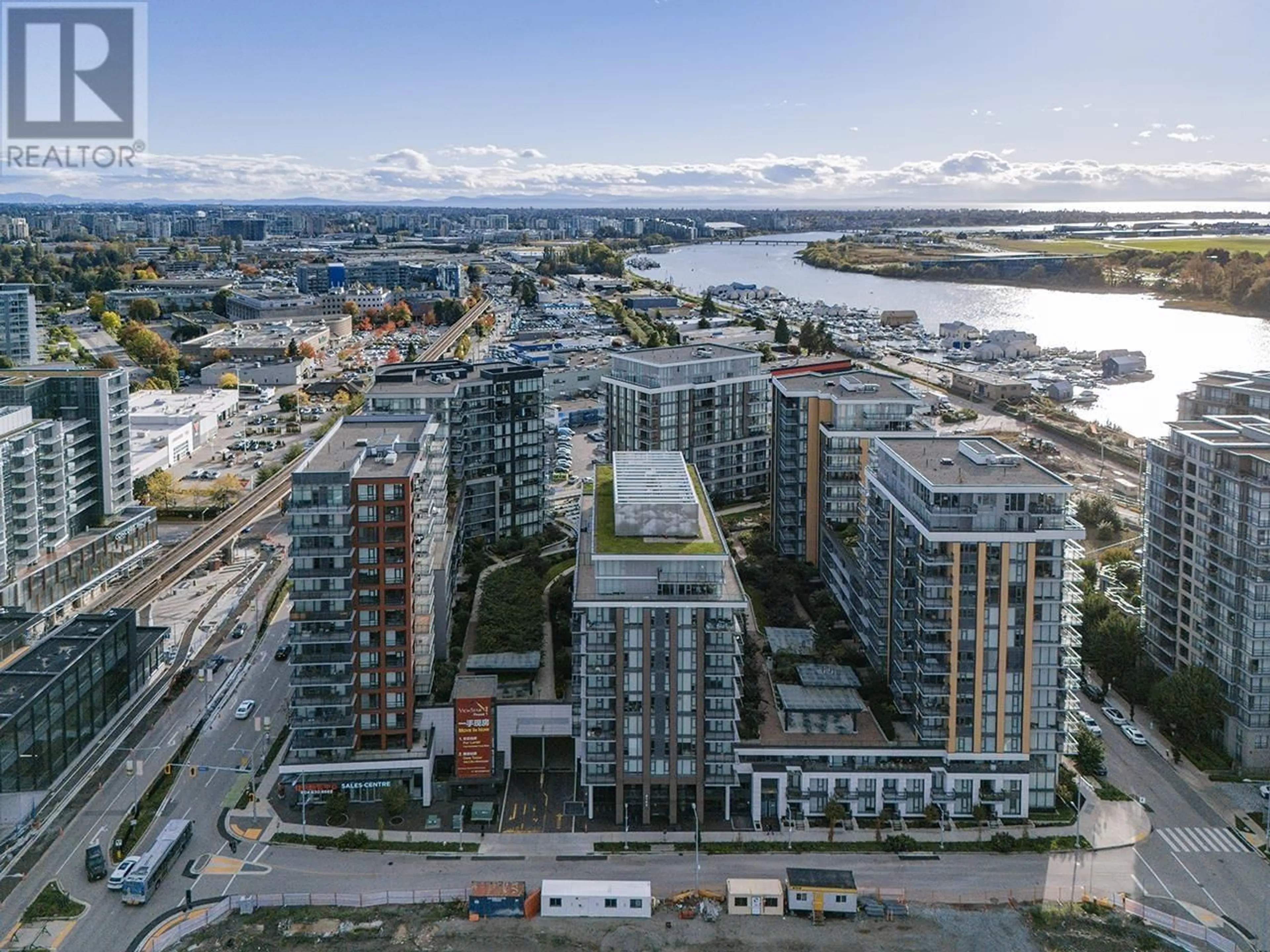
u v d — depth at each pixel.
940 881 190.25
